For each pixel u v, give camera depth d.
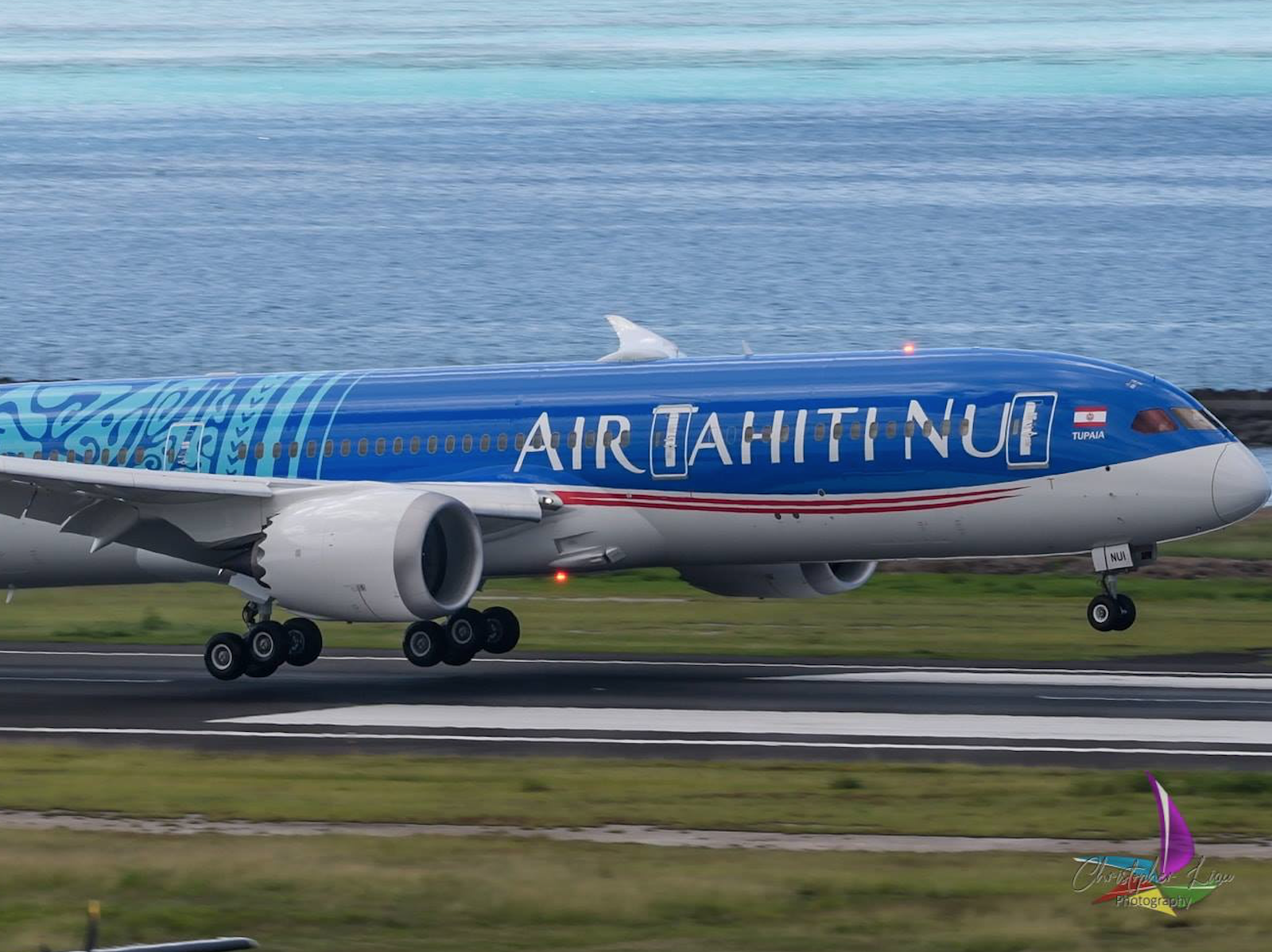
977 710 103.56
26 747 94.75
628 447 118.25
